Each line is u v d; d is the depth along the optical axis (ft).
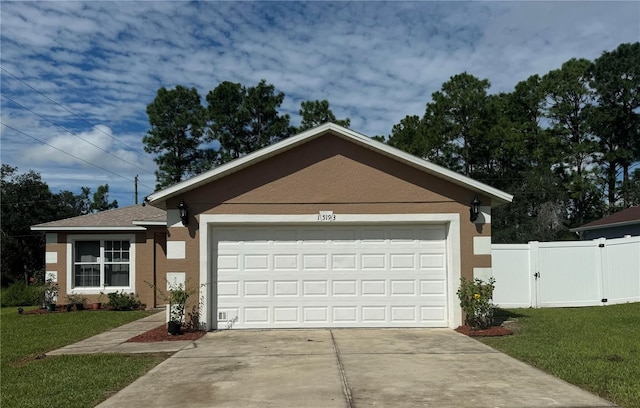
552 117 115.44
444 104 110.11
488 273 37.91
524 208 99.25
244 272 38.29
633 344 30.25
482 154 111.04
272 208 37.99
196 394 21.43
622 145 115.34
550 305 49.70
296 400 20.36
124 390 22.27
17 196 128.57
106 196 175.94
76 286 60.80
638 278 50.70
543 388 21.57
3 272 121.49
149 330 39.96
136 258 60.49
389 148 37.55
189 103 114.32
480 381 22.77
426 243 38.88
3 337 38.63
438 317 38.37
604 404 19.38
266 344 32.04
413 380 23.06
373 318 38.24
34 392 22.39
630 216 75.20
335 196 38.17
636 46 114.32
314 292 38.32
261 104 113.19
